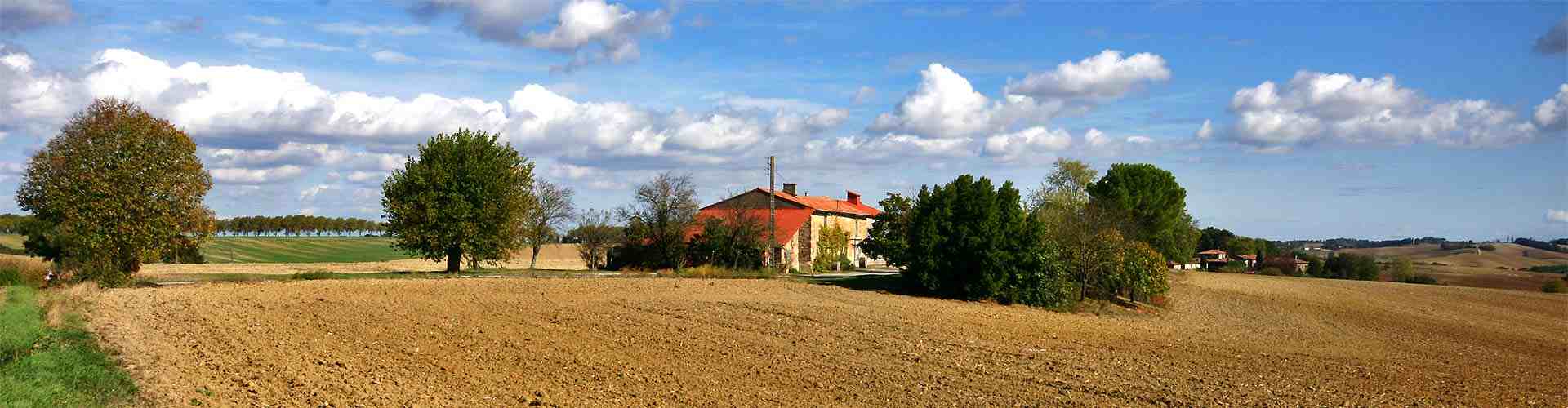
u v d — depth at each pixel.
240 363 21.56
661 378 21.56
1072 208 58.91
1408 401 23.19
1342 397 22.92
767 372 22.84
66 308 30.50
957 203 51.91
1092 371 25.06
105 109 45.84
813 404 19.03
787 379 21.88
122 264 45.84
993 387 21.77
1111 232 54.28
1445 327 50.84
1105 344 32.72
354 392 18.42
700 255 70.88
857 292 50.94
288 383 19.27
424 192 60.16
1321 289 73.44
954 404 19.55
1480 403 23.78
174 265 73.81
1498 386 27.59
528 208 67.12
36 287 40.56
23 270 44.59
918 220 53.44
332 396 18.00
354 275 56.03
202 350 23.44
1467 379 28.91
